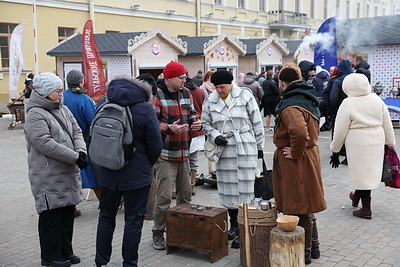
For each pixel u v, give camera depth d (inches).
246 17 1417.3
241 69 848.9
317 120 175.3
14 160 427.5
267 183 203.0
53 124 179.8
